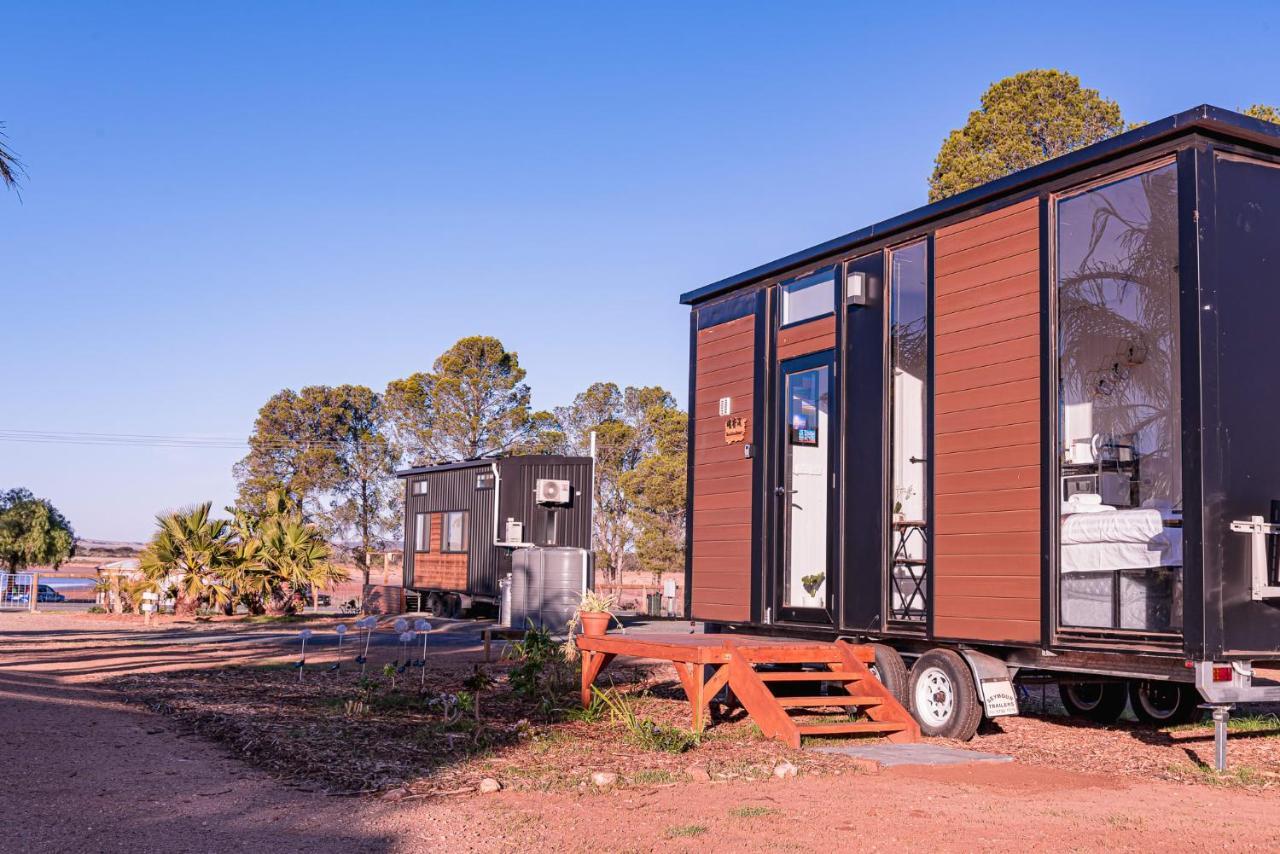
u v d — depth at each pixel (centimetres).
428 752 655
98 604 2650
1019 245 759
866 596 861
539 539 2303
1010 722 894
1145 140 668
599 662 895
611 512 4828
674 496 3984
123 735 707
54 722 746
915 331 927
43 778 564
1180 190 654
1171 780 633
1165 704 859
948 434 805
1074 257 866
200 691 937
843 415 899
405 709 844
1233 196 659
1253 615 635
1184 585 631
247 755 646
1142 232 801
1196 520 625
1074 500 770
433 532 2616
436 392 4466
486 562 2338
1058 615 714
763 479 986
